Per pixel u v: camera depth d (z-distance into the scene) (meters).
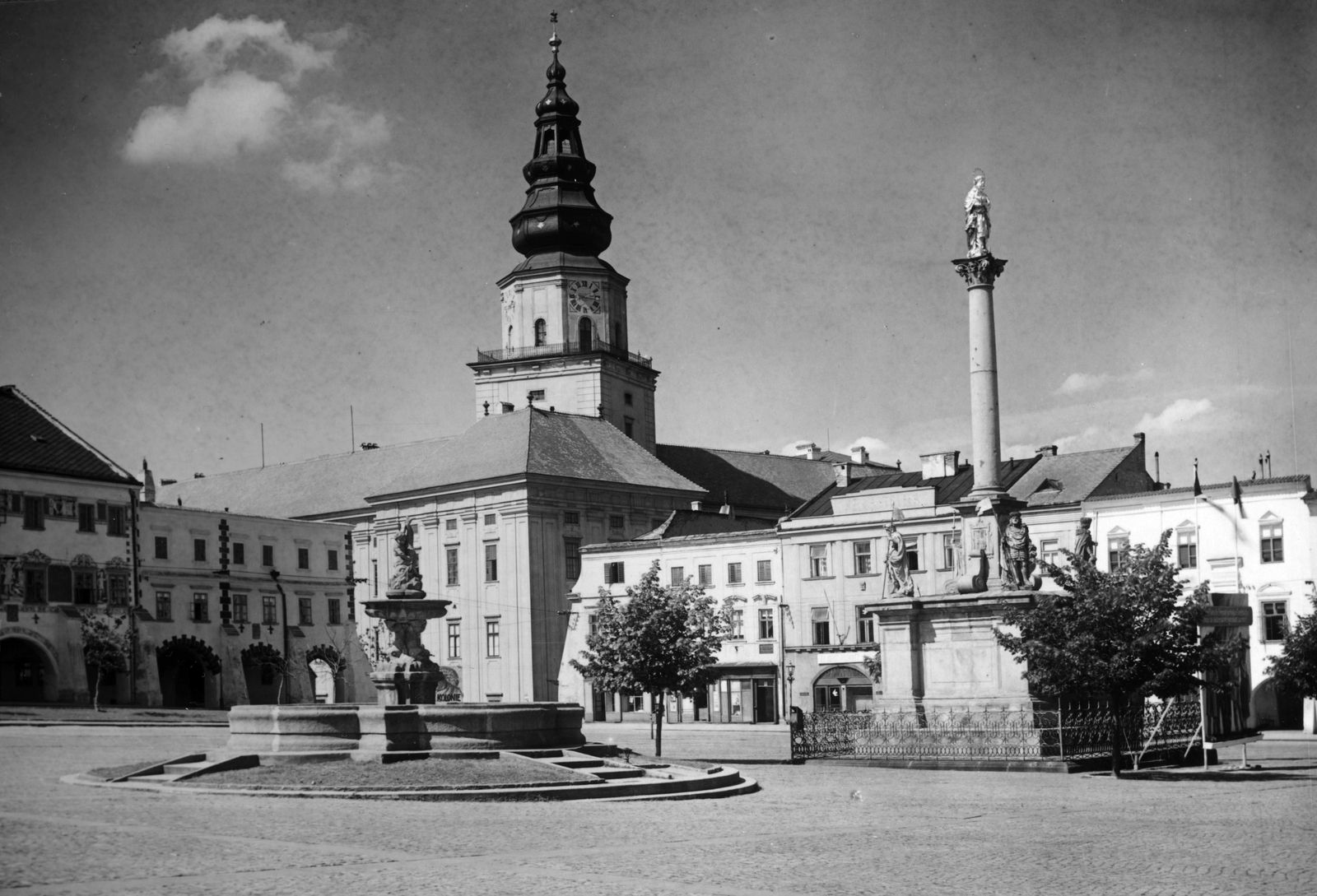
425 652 43.00
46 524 81.44
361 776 32.84
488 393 118.50
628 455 110.31
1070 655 41.19
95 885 19.27
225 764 34.41
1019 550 47.56
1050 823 28.97
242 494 127.25
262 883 19.64
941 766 45.19
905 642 47.72
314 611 101.88
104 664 80.88
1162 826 28.34
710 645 58.88
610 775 35.72
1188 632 41.69
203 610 93.88
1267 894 20.08
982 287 49.25
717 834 26.42
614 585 99.62
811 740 49.09
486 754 36.03
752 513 119.56
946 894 19.89
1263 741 64.38
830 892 19.95
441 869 21.28
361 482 119.44
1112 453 88.00
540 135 119.31
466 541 105.00
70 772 37.53
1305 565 74.38
